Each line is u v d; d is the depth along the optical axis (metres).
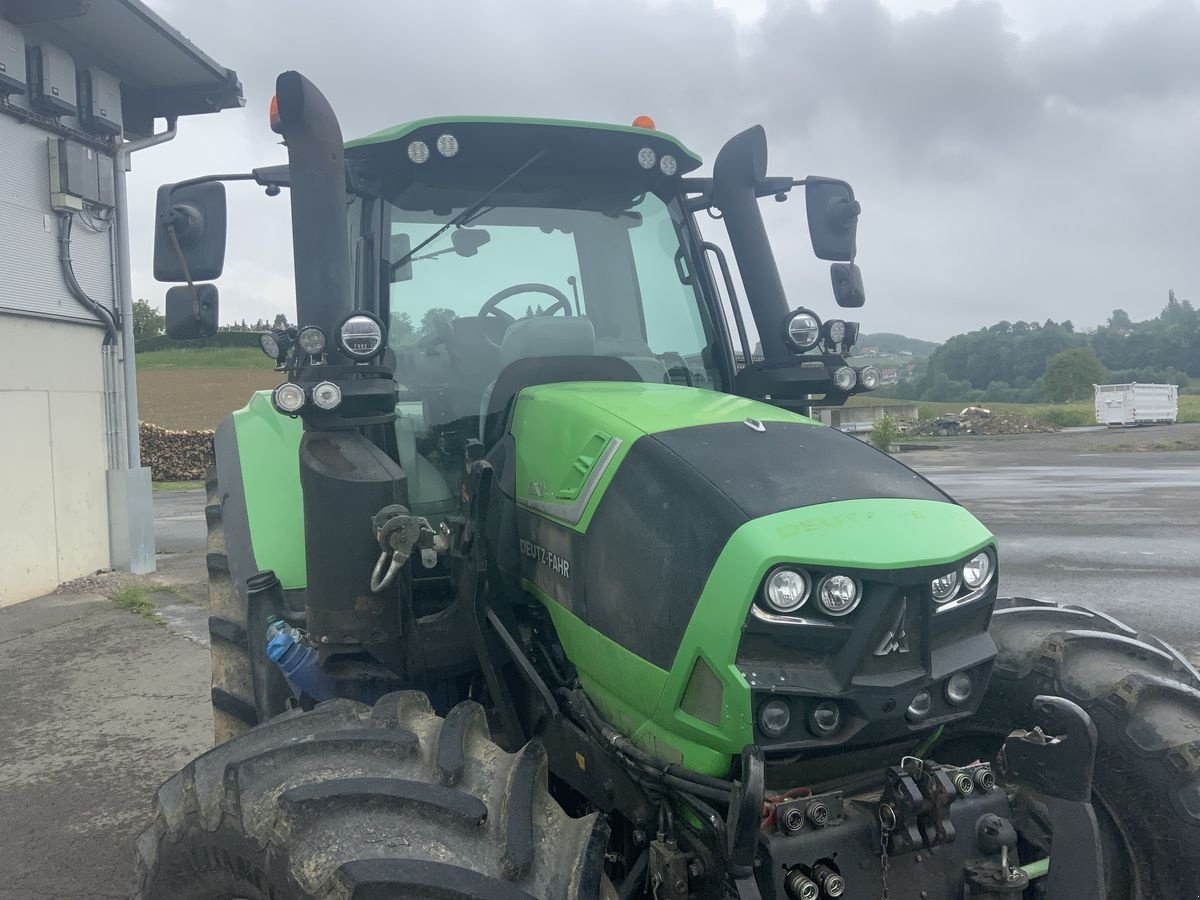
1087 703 2.71
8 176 9.37
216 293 3.25
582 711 2.62
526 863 1.96
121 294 10.91
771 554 2.12
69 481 10.26
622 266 3.74
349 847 1.96
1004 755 2.46
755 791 2.04
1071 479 19.81
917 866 2.31
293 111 2.80
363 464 2.72
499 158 3.58
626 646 2.40
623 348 3.64
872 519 2.25
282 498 3.47
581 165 3.68
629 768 2.43
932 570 2.22
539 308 3.61
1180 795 2.55
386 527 2.55
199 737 5.62
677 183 3.85
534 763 2.21
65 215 10.06
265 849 2.09
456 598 2.88
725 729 2.16
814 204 3.81
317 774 2.18
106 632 8.23
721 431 2.55
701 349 3.80
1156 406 43.16
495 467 2.99
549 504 2.73
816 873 2.21
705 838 2.27
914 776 2.31
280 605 3.22
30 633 8.27
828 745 2.22
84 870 4.07
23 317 9.62
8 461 9.41
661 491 2.37
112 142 10.70
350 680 2.88
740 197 3.77
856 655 2.18
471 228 3.58
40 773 5.12
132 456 11.02
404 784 2.09
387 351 3.33
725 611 2.15
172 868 2.37
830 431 2.72
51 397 10.00
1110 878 2.70
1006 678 2.90
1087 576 9.38
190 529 14.80
